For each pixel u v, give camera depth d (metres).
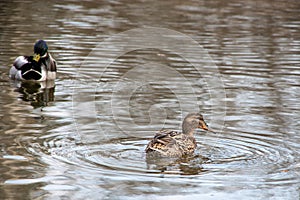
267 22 27.92
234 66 19.48
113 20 27.12
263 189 9.79
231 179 10.22
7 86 17.48
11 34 23.52
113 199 9.37
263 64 19.83
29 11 28.88
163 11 30.20
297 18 29.20
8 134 12.38
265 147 11.92
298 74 18.62
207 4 33.03
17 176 10.13
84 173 10.33
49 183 9.91
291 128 13.15
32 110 14.55
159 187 9.84
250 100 15.62
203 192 9.66
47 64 18.23
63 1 32.41
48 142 11.94
